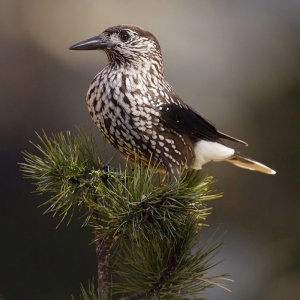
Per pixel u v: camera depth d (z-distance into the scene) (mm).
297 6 13438
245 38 14531
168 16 15641
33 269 11523
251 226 11562
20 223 12148
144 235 5941
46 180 6410
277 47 11961
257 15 14320
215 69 14391
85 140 6750
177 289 5973
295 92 10836
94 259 11492
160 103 7898
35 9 15852
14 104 14219
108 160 6664
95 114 8023
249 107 11281
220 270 11461
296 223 11281
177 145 8023
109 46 8102
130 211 5926
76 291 11328
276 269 11031
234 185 11656
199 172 7027
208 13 15336
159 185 6297
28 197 12562
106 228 5930
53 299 11289
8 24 15531
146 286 5973
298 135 10805
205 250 6051
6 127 13906
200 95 14031
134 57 8062
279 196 11336
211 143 8453
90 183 6273
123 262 6031
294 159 10898
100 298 5793
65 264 11492
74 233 11594
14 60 14992
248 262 11445
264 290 10992
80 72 14828
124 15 16031
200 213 6285
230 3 14984
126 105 7805
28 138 13891
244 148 11055
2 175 13008
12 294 11328
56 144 6570
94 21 16047
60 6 16031
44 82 14641
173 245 5992
